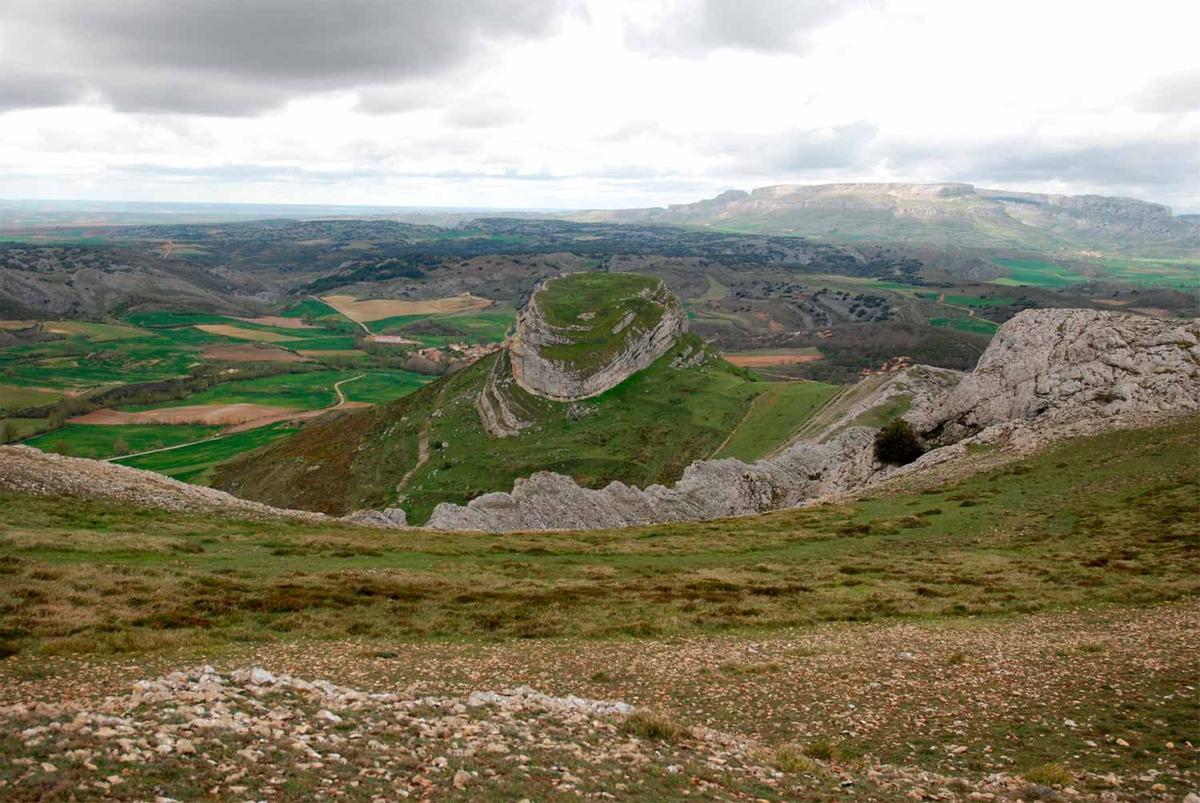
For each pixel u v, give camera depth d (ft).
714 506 357.61
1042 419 303.89
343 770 53.72
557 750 63.62
